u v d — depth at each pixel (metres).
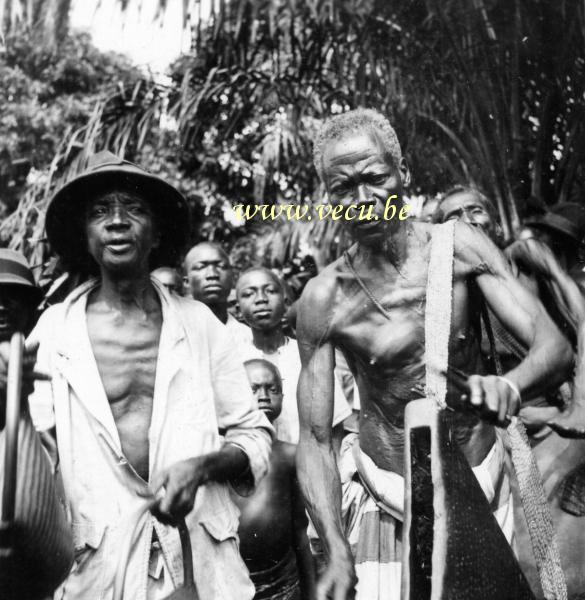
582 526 4.54
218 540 3.73
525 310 3.60
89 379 3.72
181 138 9.08
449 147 8.12
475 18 7.77
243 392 3.99
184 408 3.78
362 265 3.92
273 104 8.86
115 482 3.66
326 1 7.96
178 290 6.46
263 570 4.91
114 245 3.82
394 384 3.93
